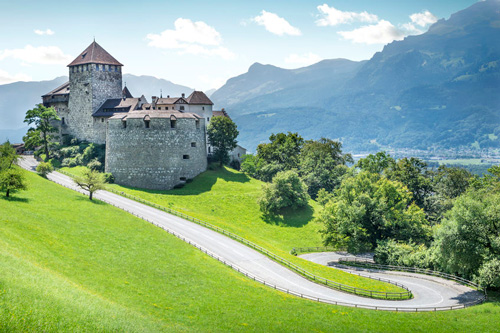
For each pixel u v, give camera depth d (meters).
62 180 127.06
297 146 180.12
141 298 54.12
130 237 77.94
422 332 53.94
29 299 42.34
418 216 102.06
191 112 168.12
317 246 108.00
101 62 175.38
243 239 89.88
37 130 162.62
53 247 62.75
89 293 49.62
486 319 56.94
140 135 139.12
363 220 97.88
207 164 156.12
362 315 58.53
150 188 137.50
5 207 75.25
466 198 71.94
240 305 57.56
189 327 48.69
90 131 172.75
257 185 144.00
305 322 54.69
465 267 69.19
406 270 86.25
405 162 143.75
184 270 67.12
